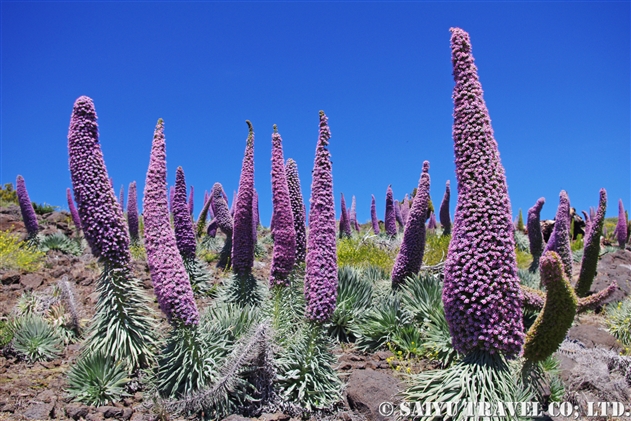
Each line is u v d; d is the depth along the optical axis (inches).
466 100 158.6
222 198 424.8
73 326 243.3
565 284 163.3
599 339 270.7
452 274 156.3
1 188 942.4
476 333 151.9
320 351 189.9
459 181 159.0
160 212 181.3
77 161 192.2
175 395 178.1
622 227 696.4
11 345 220.2
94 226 193.6
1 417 165.5
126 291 201.6
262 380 179.8
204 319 225.3
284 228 227.6
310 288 180.1
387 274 381.7
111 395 181.8
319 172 179.8
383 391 178.9
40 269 380.8
